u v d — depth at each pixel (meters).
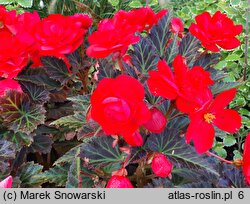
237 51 2.28
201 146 1.10
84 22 1.48
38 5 2.61
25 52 1.45
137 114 1.05
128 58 1.42
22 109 1.47
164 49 1.45
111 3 2.58
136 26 1.35
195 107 1.06
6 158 1.36
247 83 2.07
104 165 1.25
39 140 1.57
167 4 1.84
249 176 1.12
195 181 1.32
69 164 1.47
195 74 1.08
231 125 1.15
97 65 1.37
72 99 1.36
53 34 1.38
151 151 1.20
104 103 1.04
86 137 1.32
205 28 1.35
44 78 1.57
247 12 2.15
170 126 1.29
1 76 1.49
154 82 1.08
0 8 1.59
